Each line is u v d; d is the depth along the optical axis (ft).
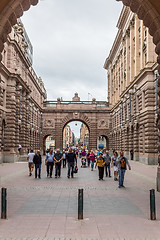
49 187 46.06
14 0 39.60
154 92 100.27
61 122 210.79
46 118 211.00
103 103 219.82
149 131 99.45
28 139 146.82
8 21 41.09
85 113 211.20
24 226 23.48
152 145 99.04
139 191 42.42
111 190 43.42
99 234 21.47
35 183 51.21
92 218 26.12
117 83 183.52
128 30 143.64
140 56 115.55
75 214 27.58
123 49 155.22
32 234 21.40
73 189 44.11
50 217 26.40
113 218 26.16
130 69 134.21
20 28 130.21
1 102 103.35
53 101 214.28
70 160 61.87
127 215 27.32
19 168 84.64
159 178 42.01
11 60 111.34
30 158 65.87
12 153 109.29
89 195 38.73
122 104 152.05
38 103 200.64
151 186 47.91
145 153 104.17
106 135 209.56
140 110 113.19
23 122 132.77
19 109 120.88
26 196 37.47
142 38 112.68
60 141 209.05
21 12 42.39
